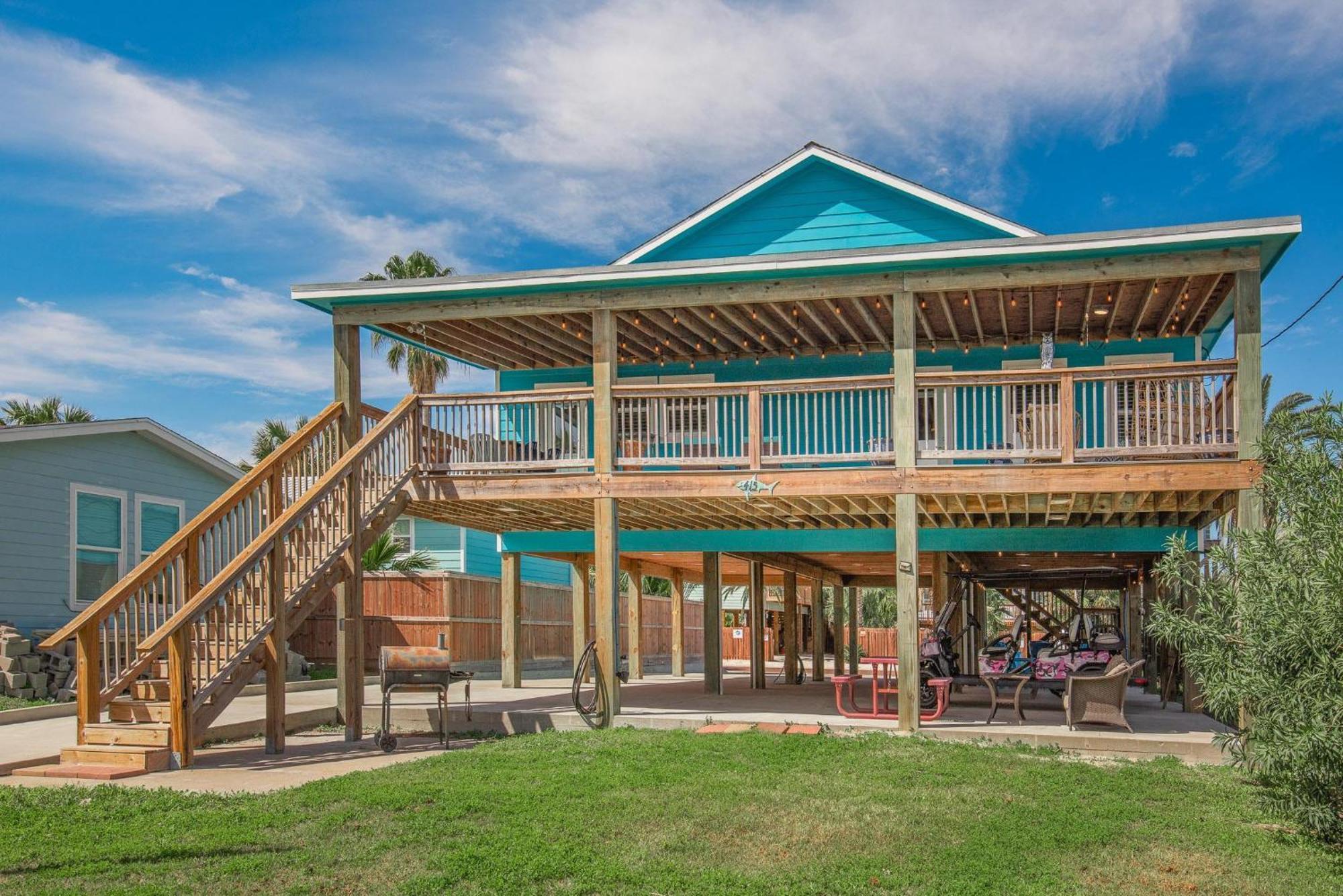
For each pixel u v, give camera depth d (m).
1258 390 11.84
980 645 21.03
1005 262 12.62
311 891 6.36
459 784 9.37
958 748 11.55
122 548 19.25
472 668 24.97
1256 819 8.55
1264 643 7.66
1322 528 7.92
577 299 14.01
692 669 33.53
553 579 34.78
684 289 13.66
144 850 7.13
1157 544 15.38
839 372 17.95
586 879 6.64
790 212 17.16
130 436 19.59
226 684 11.62
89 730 10.95
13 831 7.70
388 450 14.23
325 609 24.41
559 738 12.30
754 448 13.46
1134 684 16.62
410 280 14.10
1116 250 12.12
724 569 26.81
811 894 6.42
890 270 12.96
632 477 13.66
